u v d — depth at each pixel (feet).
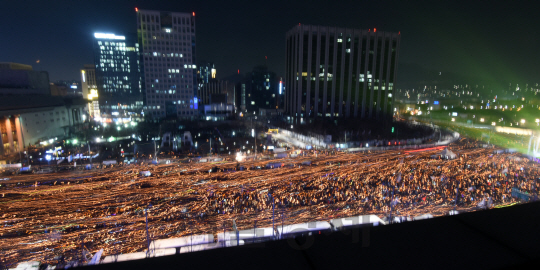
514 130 254.06
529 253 7.55
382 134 242.37
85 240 63.21
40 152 178.60
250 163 145.38
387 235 8.50
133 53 460.14
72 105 304.50
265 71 648.79
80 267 6.84
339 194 91.04
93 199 93.15
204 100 615.16
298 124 308.19
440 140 217.36
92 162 157.38
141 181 114.52
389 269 6.45
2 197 96.32
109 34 448.65
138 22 343.67
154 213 79.36
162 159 162.71
